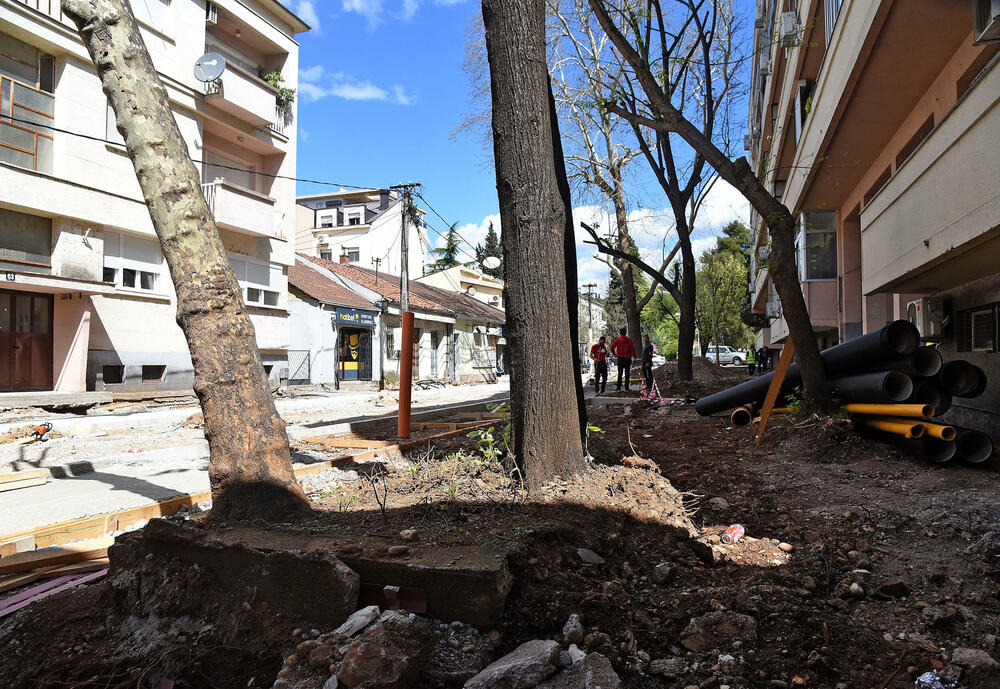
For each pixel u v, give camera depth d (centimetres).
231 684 288
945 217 699
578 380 509
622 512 424
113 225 1769
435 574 301
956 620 334
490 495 426
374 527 371
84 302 1691
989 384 873
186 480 762
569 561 350
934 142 728
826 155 1276
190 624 315
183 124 2061
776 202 861
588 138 2234
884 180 1302
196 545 333
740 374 3005
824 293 1736
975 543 418
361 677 245
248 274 2316
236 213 2173
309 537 348
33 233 1616
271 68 2503
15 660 305
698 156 1853
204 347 397
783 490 573
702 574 385
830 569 392
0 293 1598
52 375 1708
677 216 1872
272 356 2464
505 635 298
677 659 295
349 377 3028
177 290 404
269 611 309
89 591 360
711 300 4891
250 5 2308
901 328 721
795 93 1620
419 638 263
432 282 5044
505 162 454
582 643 292
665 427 1022
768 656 301
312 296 2767
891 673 290
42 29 1587
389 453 837
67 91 1661
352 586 298
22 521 567
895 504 505
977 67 839
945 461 609
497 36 453
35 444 1059
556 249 453
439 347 3828
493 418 1341
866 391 708
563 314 456
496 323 4522
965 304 944
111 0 417
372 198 5744
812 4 1314
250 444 393
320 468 725
